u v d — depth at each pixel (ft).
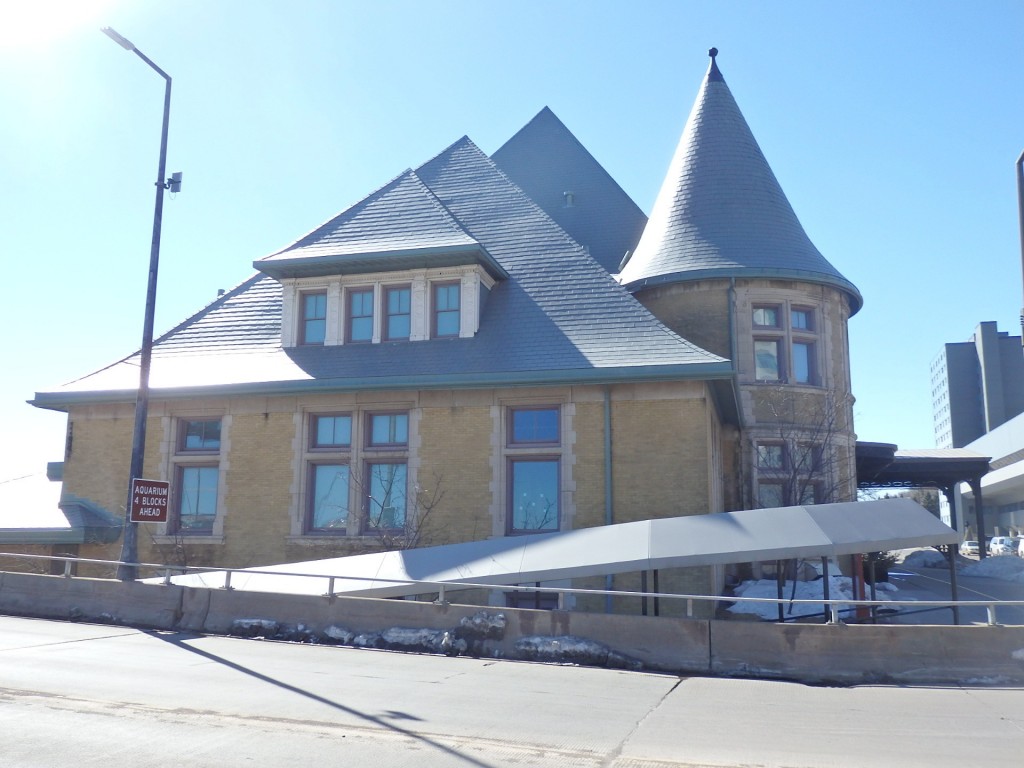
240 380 68.28
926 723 29.19
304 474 66.64
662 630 41.22
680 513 59.21
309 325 72.18
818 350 79.30
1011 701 33.86
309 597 46.55
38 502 74.49
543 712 29.73
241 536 66.74
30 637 42.29
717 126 85.92
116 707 27.73
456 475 63.57
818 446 76.18
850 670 38.83
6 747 22.84
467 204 80.69
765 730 27.71
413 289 69.41
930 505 309.22
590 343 64.54
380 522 64.75
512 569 49.14
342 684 33.65
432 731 26.35
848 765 23.44
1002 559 125.49
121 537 68.64
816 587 67.31
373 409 66.28
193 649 41.11
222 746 23.70
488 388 63.82
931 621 68.03
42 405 72.02
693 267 77.87
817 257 81.41
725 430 76.69
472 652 43.06
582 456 61.52
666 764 23.17
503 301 70.28
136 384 70.54
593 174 99.19
